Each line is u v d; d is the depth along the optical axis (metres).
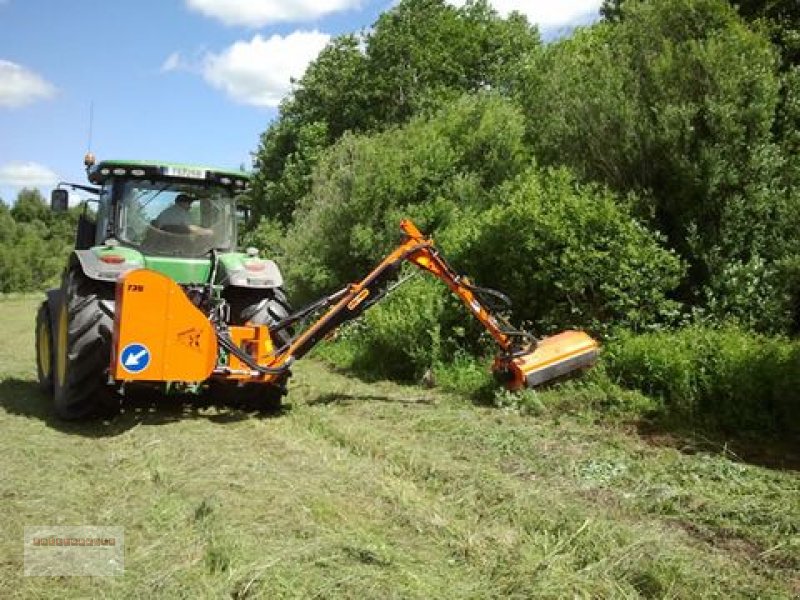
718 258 8.09
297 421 6.84
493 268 9.33
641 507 4.54
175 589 3.44
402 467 5.33
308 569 3.58
